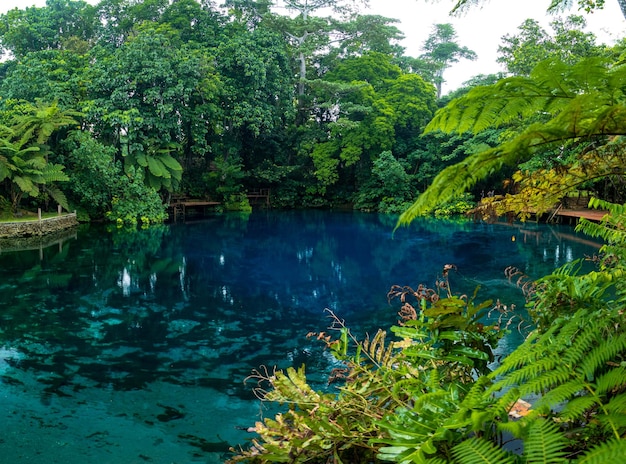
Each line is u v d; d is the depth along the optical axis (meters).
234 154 26.86
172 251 14.51
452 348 2.14
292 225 21.09
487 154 1.33
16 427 4.51
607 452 1.12
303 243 16.22
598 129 1.30
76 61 23.59
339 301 8.87
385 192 27.45
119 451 4.14
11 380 5.52
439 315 2.18
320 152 28.09
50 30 26.75
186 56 22.62
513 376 1.60
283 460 1.90
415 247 14.94
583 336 1.62
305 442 1.82
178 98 22.16
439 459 1.36
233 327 7.44
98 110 20.31
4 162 16.48
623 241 2.56
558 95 1.58
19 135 18.05
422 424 1.61
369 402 2.11
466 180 1.36
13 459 4.01
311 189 28.83
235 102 24.94
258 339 6.90
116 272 11.45
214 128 25.52
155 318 7.90
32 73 20.86
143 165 21.16
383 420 1.75
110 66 21.52
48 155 19.83
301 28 28.88
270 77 25.88
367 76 29.28
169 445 4.24
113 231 18.45
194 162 28.22
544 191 1.88
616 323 1.83
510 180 2.03
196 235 17.91
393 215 25.30
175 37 24.56
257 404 4.98
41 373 5.73
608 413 1.36
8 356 6.24
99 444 4.24
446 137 26.23
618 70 1.40
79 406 4.93
